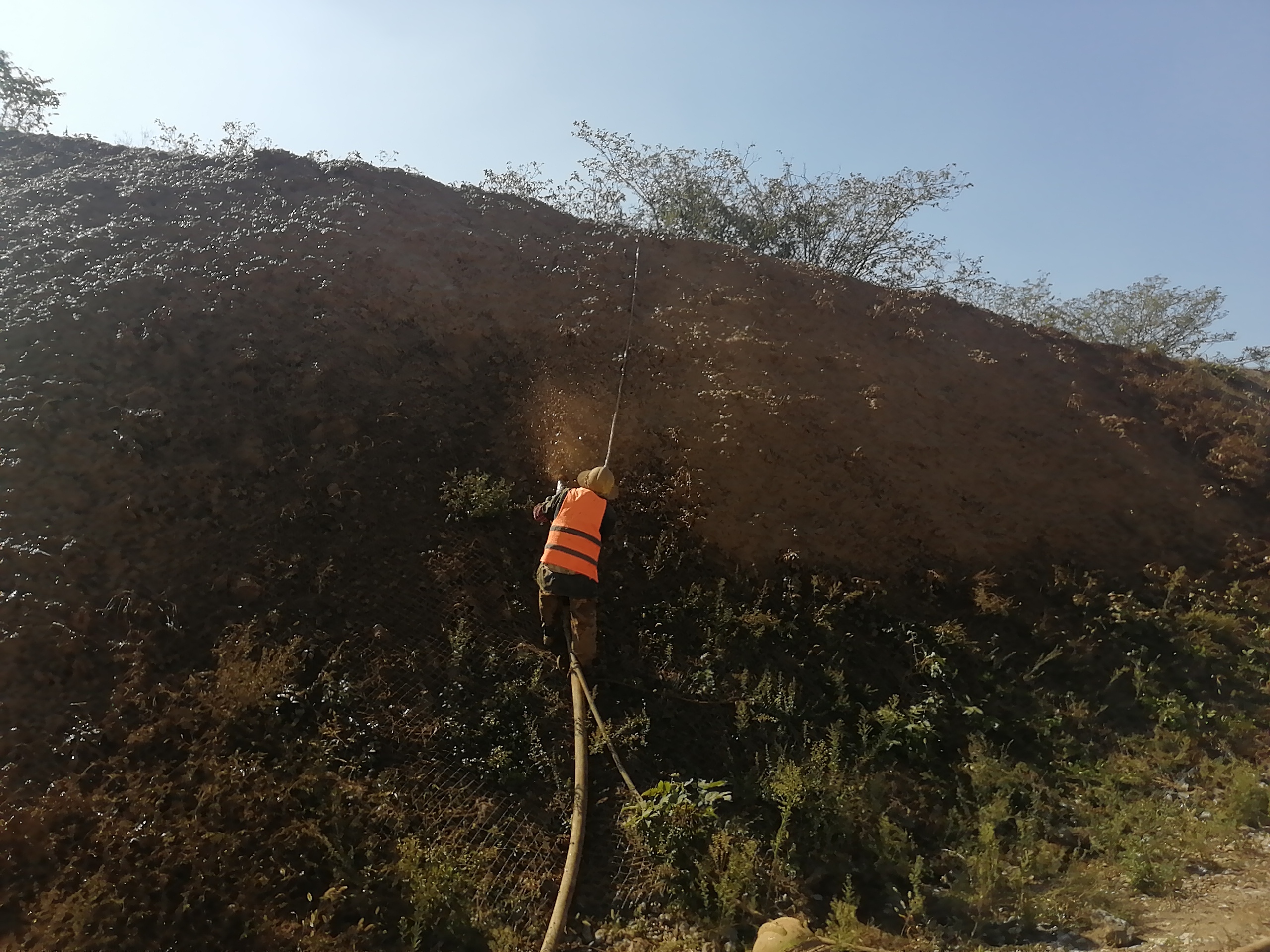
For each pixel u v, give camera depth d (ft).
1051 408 33.35
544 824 16.19
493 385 26.40
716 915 14.94
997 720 21.42
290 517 20.39
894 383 31.37
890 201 46.78
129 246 27.09
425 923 13.74
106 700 15.89
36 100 46.65
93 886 13.11
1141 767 20.90
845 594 23.39
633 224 44.11
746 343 30.32
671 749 18.48
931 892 16.46
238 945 13.07
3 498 18.61
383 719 17.11
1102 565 27.50
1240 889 16.26
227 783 15.02
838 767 18.57
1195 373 39.47
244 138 37.04
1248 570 28.99
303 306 26.53
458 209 34.71
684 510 24.02
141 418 21.27
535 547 22.29
